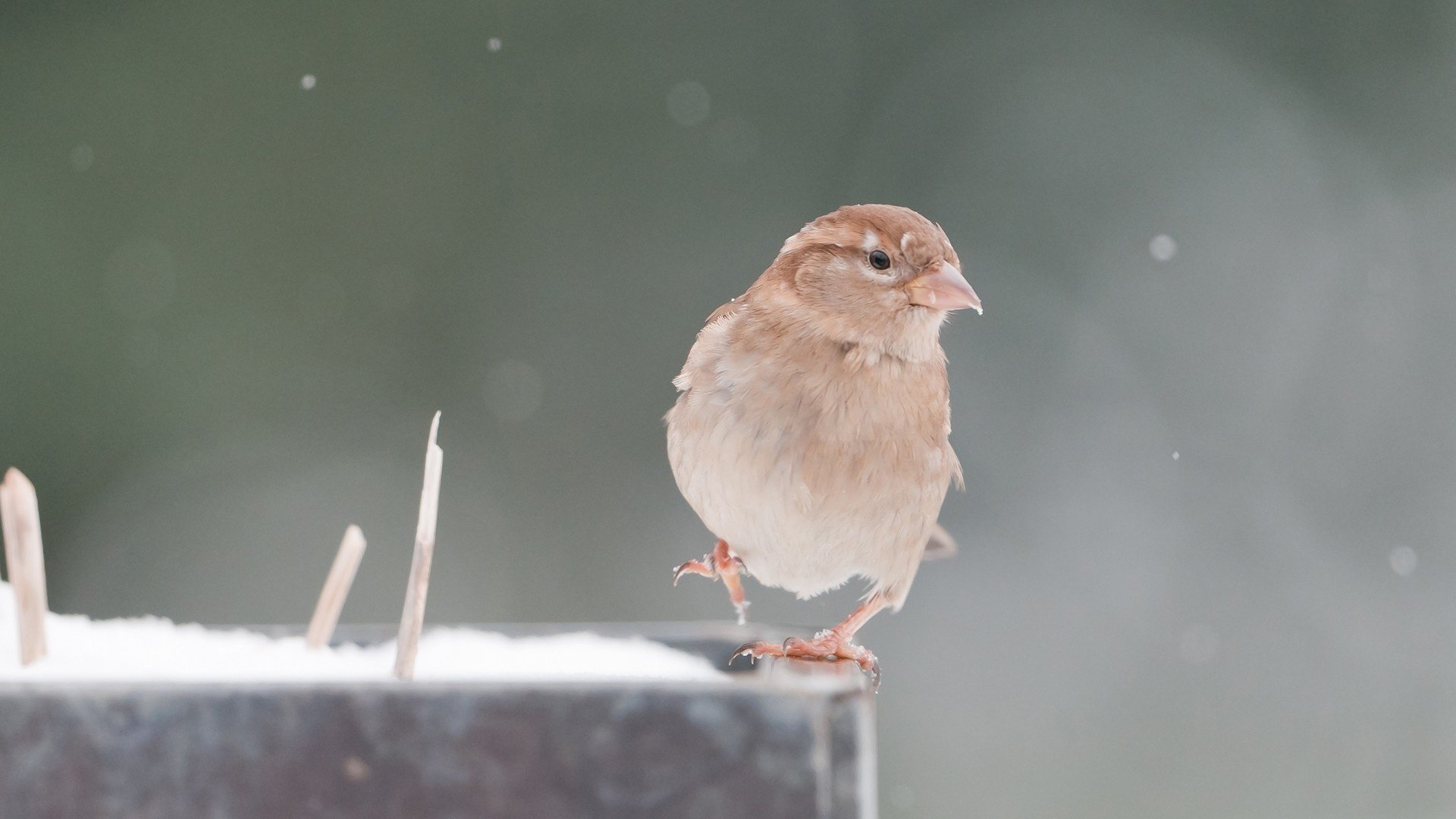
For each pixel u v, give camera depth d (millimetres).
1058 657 12547
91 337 11773
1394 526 12938
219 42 12203
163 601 11578
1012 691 12336
